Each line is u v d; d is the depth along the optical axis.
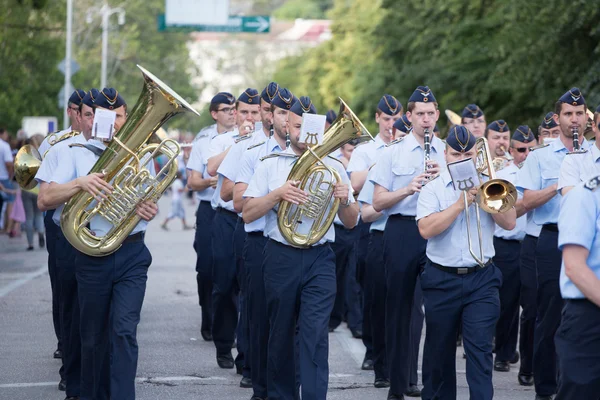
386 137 13.80
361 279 15.31
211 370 13.23
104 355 10.24
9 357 13.80
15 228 32.19
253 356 11.25
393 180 11.59
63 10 50.22
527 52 28.67
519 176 11.77
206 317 15.29
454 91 36.44
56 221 10.91
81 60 75.00
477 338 9.80
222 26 64.94
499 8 35.81
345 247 16.23
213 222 13.58
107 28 77.88
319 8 145.12
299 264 10.33
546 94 28.64
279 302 10.39
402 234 11.46
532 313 12.55
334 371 13.41
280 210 10.24
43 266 24.14
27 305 18.33
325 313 10.25
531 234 12.55
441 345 10.08
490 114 34.09
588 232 7.41
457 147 9.95
